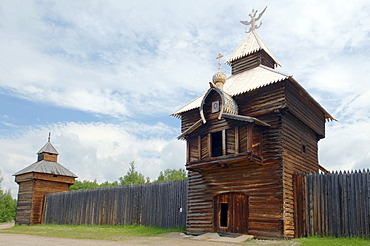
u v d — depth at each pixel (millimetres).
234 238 16656
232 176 19016
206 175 20234
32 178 35938
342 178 16484
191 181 21156
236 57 23781
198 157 19094
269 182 17516
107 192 29203
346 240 15070
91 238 18344
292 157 18578
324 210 16688
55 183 38094
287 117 18797
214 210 19516
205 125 19203
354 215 15781
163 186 24859
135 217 26203
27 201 36594
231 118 17781
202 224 19812
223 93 18594
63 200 33844
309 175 17531
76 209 31891
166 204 24266
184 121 22547
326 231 16406
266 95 18781
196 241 16422
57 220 33781
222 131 18391
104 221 28578
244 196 18438
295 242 14977
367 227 15312
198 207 20281
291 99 18719
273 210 17000
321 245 14031
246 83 20391
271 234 16734
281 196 16922
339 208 16281
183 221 22797
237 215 18484
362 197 15703
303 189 17516
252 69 22531
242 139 17672
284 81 18203
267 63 23578
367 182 15703
